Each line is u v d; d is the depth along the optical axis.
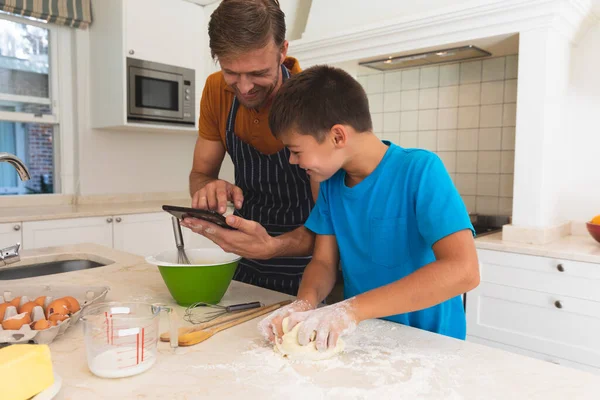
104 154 3.44
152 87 3.20
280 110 0.92
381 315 0.85
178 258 1.21
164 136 3.80
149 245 3.18
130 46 3.05
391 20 2.45
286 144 0.94
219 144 1.56
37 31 3.12
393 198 1.00
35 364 0.63
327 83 0.92
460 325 1.13
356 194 1.05
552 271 2.03
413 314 1.06
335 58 2.80
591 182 2.42
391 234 1.02
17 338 0.81
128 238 3.06
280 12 1.08
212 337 0.89
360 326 0.95
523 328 2.14
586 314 1.95
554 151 2.27
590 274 1.93
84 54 3.26
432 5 2.43
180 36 3.33
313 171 0.96
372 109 3.21
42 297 1.00
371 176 1.02
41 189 3.29
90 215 2.86
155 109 3.22
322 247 1.15
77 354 0.82
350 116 0.92
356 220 1.06
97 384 0.70
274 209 1.46
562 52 2.25
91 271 1.41
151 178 3.74
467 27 2.28
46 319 0.90
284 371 0.75
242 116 1.37
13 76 3.04
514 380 0.72
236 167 1.50
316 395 0.67
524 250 2.09
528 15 2.11
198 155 1.57
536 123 2.15
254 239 1.05
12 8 2.86
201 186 1.46
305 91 0.90
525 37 2.15
